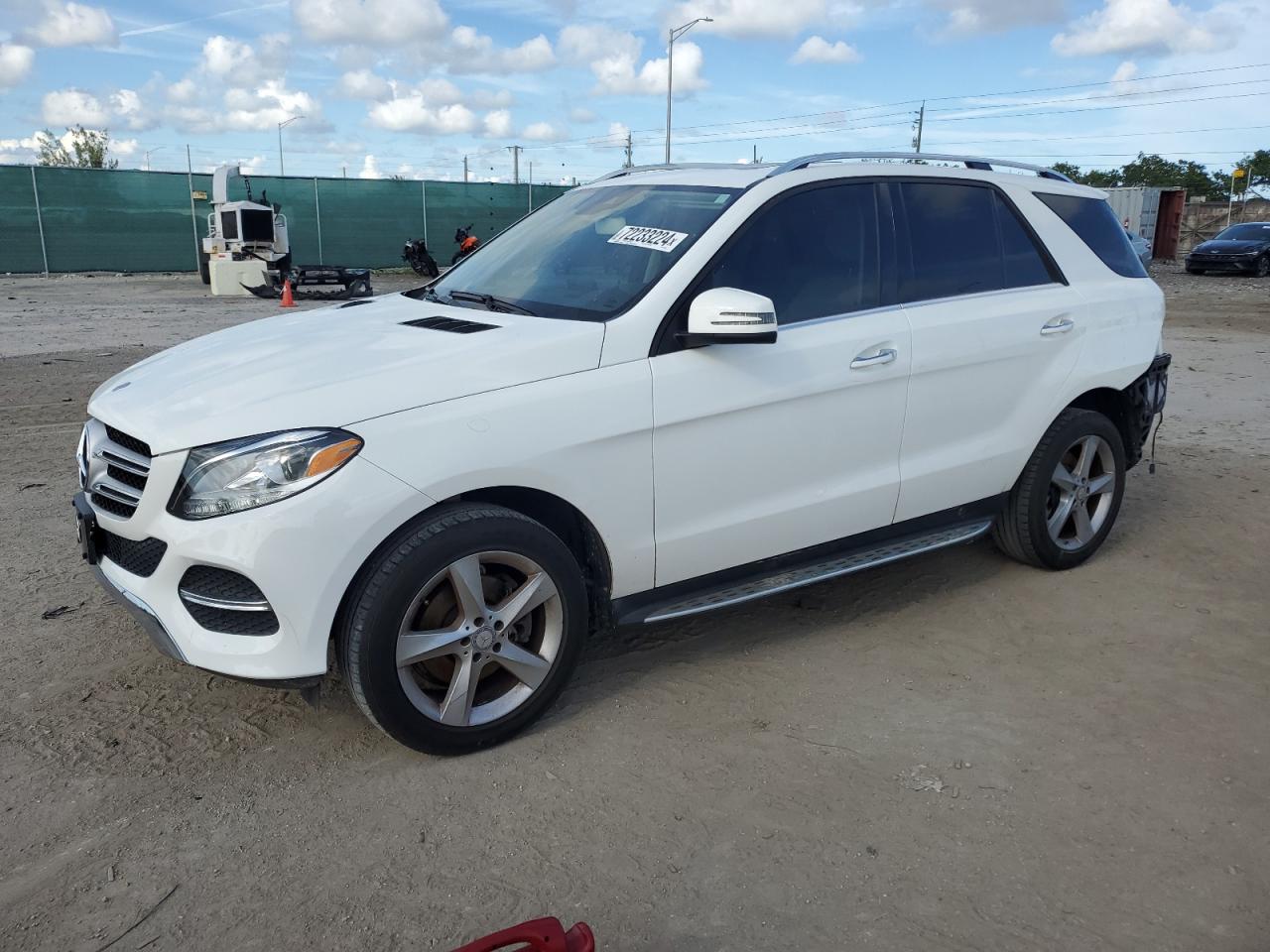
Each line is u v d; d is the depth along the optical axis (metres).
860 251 3.95
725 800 3.00
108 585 3.23
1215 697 3.62
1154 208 34.38
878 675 3.79
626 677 3.76
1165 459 6.93
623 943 2.43
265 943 2.43
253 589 2.88
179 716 3.45
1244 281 25.70
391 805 2.96
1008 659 3.92
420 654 3.03
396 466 2.90
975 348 4.15
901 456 4.05
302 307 19.38
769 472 3.67
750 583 3.77
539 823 2.88
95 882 2.63
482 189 35.62
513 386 3.13
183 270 31.62
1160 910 2.54
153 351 11.89
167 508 2.90
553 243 4.10
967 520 4.44
